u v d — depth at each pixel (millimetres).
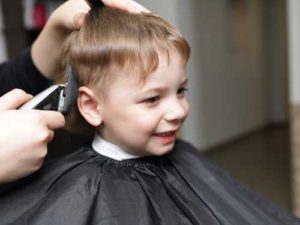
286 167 2836
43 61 728
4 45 2006
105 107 590
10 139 500
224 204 646
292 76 1648
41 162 538
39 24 1944
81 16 629
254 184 2580
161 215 595
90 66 583
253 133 3754
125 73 566
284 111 4008
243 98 3598
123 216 568
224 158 3133
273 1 3822
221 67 3260
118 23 586
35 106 546
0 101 550
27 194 583
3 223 560
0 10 1989
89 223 554
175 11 2492
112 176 604
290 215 671
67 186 583
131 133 586
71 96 567
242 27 3463
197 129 3094
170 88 577
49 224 542
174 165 669
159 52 563
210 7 3045
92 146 644
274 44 3916
